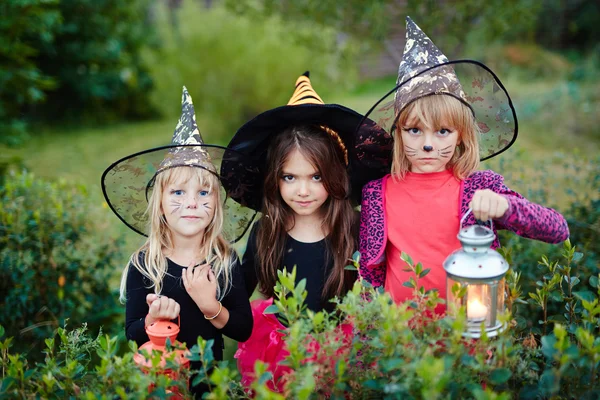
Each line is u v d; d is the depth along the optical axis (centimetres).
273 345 255
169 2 1139
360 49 583
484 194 200
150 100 1060
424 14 512
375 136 246
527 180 388
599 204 327
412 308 192
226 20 927
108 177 236
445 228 232
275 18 798
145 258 235
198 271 223
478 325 181
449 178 236
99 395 179
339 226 254
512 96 966
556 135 783
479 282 178
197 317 232
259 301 278
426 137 223
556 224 211
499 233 325
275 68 925
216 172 233
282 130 253
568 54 1215
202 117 954
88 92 998
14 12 492
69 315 352
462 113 222
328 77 973
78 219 361
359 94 1133
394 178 244
